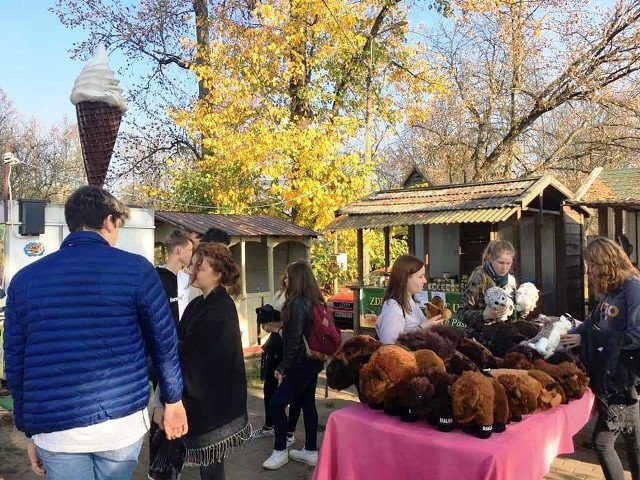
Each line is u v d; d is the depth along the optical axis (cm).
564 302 1002
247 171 1326
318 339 439
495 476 237
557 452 299
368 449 279
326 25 1463
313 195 1336
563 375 313
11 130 2716
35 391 220
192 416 306
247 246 1007
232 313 321
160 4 1888
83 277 228
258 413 605
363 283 1049
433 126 2328
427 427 270
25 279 229
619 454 461
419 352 299
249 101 1386
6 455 483
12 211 637
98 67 540
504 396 265
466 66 2088
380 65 1586
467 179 2311
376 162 1506
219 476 319
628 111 1778
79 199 244
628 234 945
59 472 224
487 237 983
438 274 1040
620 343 334
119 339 231
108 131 548
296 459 456
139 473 438
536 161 2292
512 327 376
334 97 1534
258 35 1455
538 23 1767
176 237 431
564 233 1011
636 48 1638
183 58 1831
